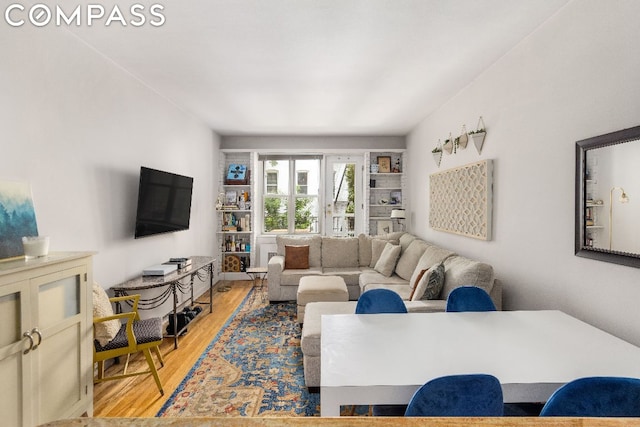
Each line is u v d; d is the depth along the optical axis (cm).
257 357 301
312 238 543
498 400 113
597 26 191
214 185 570
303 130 568
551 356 148
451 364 141
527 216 258
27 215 200
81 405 200
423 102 414
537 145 245
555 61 224
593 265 198
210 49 273
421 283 291
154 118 370
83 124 261
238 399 236
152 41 259
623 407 102
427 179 489
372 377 130
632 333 174
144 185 325
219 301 478
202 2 210
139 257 341
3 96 196
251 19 229
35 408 168
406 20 230
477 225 328
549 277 235
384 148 613
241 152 614
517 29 244
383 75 327
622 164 176
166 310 397
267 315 417
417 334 174
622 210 175
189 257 450
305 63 299
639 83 169
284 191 648
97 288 249
